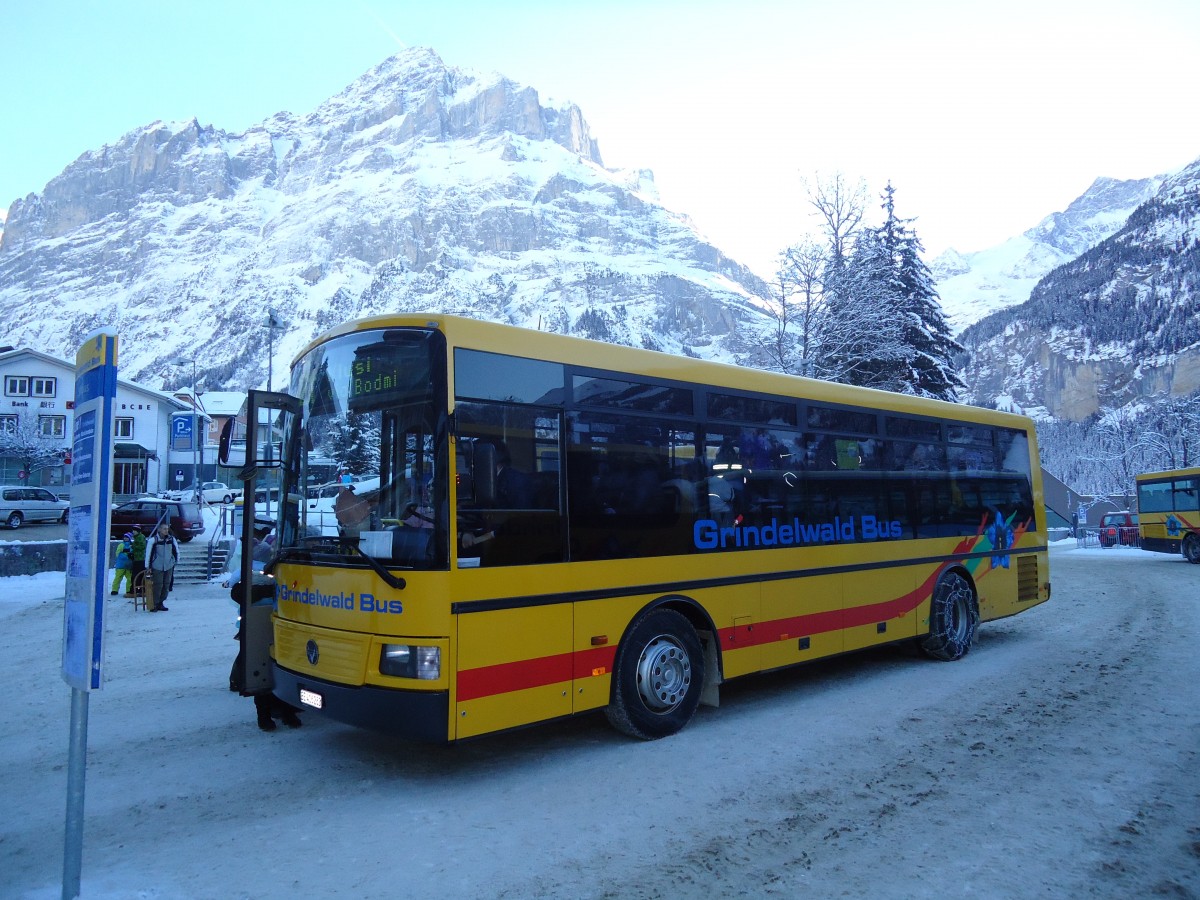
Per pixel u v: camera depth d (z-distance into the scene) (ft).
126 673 29.99
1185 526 84.84
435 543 15.87
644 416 20.25
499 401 17.19
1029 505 35.94
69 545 12.80
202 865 13.30
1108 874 12.80
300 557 18.54
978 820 14.93
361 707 16.10
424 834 14.43
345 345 18.26
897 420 28.99
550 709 17.44
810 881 12.56
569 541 18.11
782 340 88.07
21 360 172.96
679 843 13.96
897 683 26.50
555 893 12.19
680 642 20.56
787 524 23.93
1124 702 23.48
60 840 14.56
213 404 223.71
